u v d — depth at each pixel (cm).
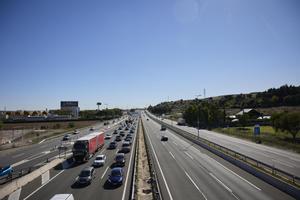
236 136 7544
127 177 3108
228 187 2612
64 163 4041
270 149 5184
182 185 2695
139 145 5778
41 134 8781
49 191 2597
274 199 2250
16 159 4556
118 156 3853
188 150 5075
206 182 2802
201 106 11650
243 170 3359
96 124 13338
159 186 2666
